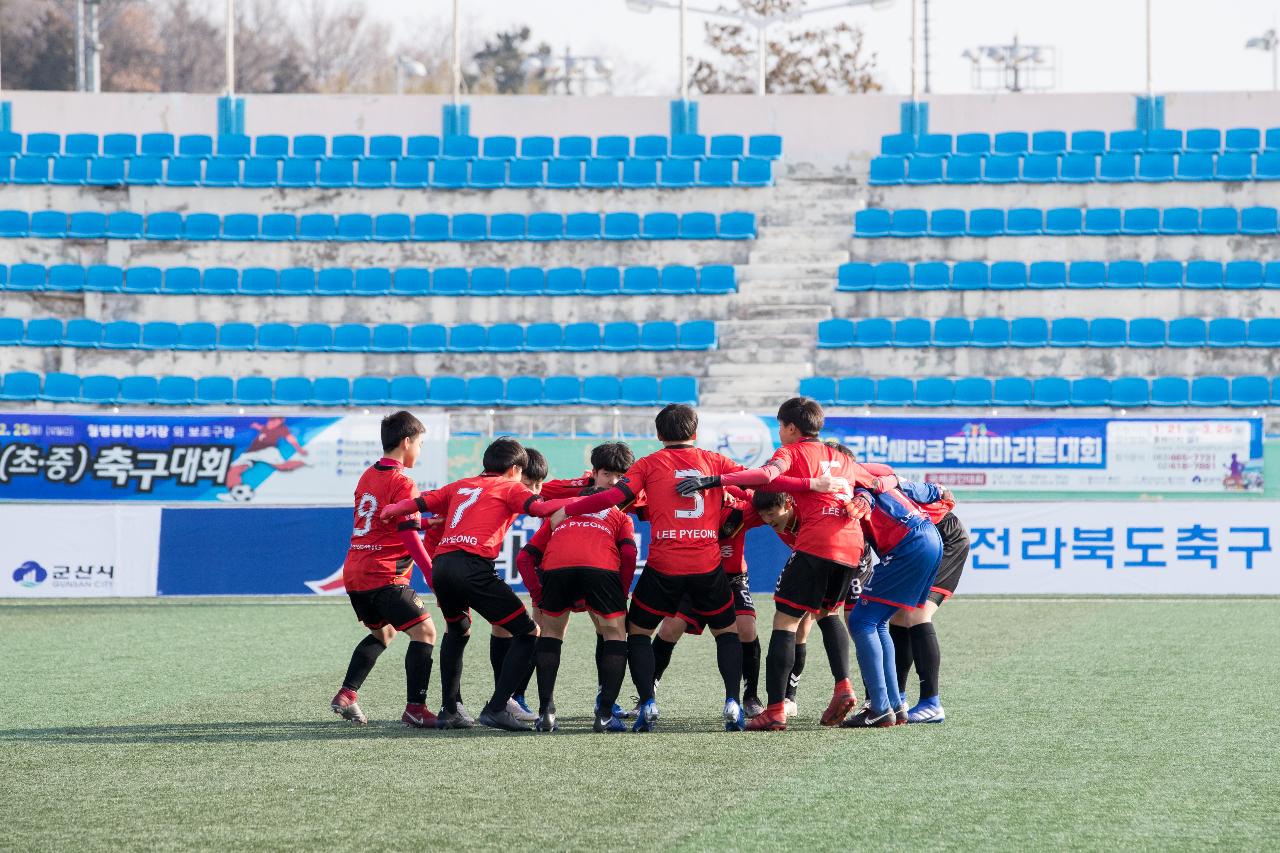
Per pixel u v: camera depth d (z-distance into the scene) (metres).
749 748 15.65
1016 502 32.97
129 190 58.94
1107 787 13.61
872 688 16.91
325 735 16.70
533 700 19.67
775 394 49.66
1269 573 32.62
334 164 59.31
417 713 17.22
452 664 17.28
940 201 57.84
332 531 33.50
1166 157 57.12
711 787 13.62
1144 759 14.95
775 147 60.88
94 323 53.56
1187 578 32.75
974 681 20.61
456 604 17.16
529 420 48.75
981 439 34.12
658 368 51.81
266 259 57.22
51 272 55.69
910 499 17.66
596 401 49.94
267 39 131.38
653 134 62.69
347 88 133.38
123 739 16.44
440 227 57.31
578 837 11.73
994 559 33.03
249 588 33.28
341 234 57.59
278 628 28.08
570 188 58.47
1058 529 32.97
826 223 57.56
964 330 51.72
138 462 33.94
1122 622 27.95
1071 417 34.06
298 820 12.35
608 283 55.03
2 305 55.53
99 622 29.05
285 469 34.09
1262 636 25.75
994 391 49.09
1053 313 53.12
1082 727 16.88
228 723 17.62
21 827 12.16
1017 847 11.41
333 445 34.09
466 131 62.72
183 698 19.73
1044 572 32.97
